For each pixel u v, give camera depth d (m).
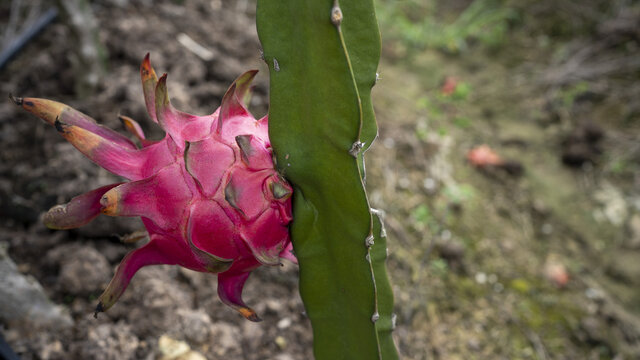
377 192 0.97
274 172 0.36
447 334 0.80
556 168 1.12
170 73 0.97
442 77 1.33
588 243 0.97
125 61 0.99
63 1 0.83
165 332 0.64
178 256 0.36
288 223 0.37
